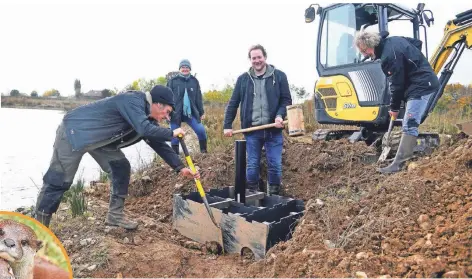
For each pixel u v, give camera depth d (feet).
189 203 14.12
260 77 16.31
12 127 45.91
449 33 18.37
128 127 11.82
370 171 16.08
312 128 33.71
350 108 20.94
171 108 11.98
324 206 12.26
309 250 10.16
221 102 49.52
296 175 19.06
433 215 10.31
